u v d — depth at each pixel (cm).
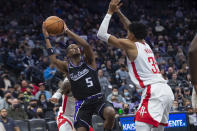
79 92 552
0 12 2130
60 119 718
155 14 2400
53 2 2203
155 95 492
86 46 539
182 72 1255
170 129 825
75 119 561
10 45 1558
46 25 554
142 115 495
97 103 552
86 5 2556
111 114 539
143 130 495
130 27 511
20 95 1140
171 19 2278
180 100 1041
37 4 2128
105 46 1611
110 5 503
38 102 1097
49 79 1233
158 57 1373
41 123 979
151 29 1823
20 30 1753
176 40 1752
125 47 495
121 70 1338
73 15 2130
